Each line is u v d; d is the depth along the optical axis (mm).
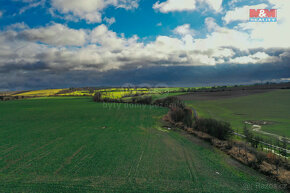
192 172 22672
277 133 39688
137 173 22328
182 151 30469
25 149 31516
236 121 53719
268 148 29609
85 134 42188
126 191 18297
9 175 21781
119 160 26469
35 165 24719
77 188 18781
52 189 18531
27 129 47594
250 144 31531
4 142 35688
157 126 51312
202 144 34406
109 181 20297
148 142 35656
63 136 40312
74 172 22547
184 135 41219
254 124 49500
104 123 55719
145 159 26891
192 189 18797
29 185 19391
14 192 17953
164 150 30938
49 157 27656
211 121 40375
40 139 37938
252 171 23047
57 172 22547
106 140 37094
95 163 25375
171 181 20359
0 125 52812
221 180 20719
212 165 24812
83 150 30938
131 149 31438
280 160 23625
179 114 56594
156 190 18531
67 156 28109
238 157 27016
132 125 52656
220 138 36062
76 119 62844
